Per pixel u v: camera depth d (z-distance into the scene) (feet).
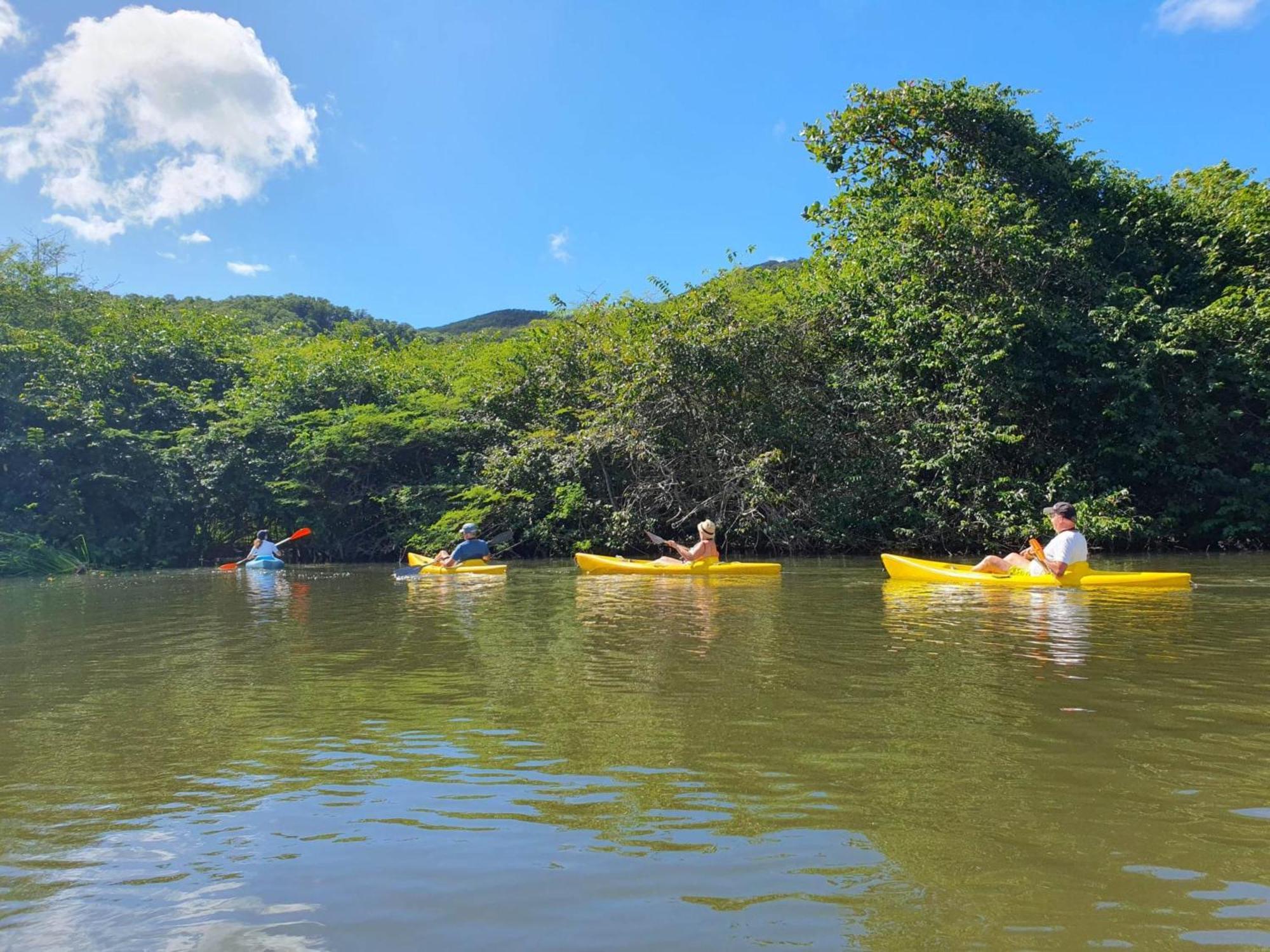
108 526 64.80
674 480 60.03
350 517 67.15
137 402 70.79
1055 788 9.43
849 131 65.36
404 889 7.41
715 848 8.05
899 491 55.52
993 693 13.80
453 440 67.62
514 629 22.26
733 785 9.71
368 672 16.71
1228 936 6.30
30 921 6.97
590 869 7.69
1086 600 26.55
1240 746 10.84
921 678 15.02
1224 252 60.59
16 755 11.54
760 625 22.03
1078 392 55.83
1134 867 7.46
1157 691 13.88
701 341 58.23
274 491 63.98
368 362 73.10
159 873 7.84
